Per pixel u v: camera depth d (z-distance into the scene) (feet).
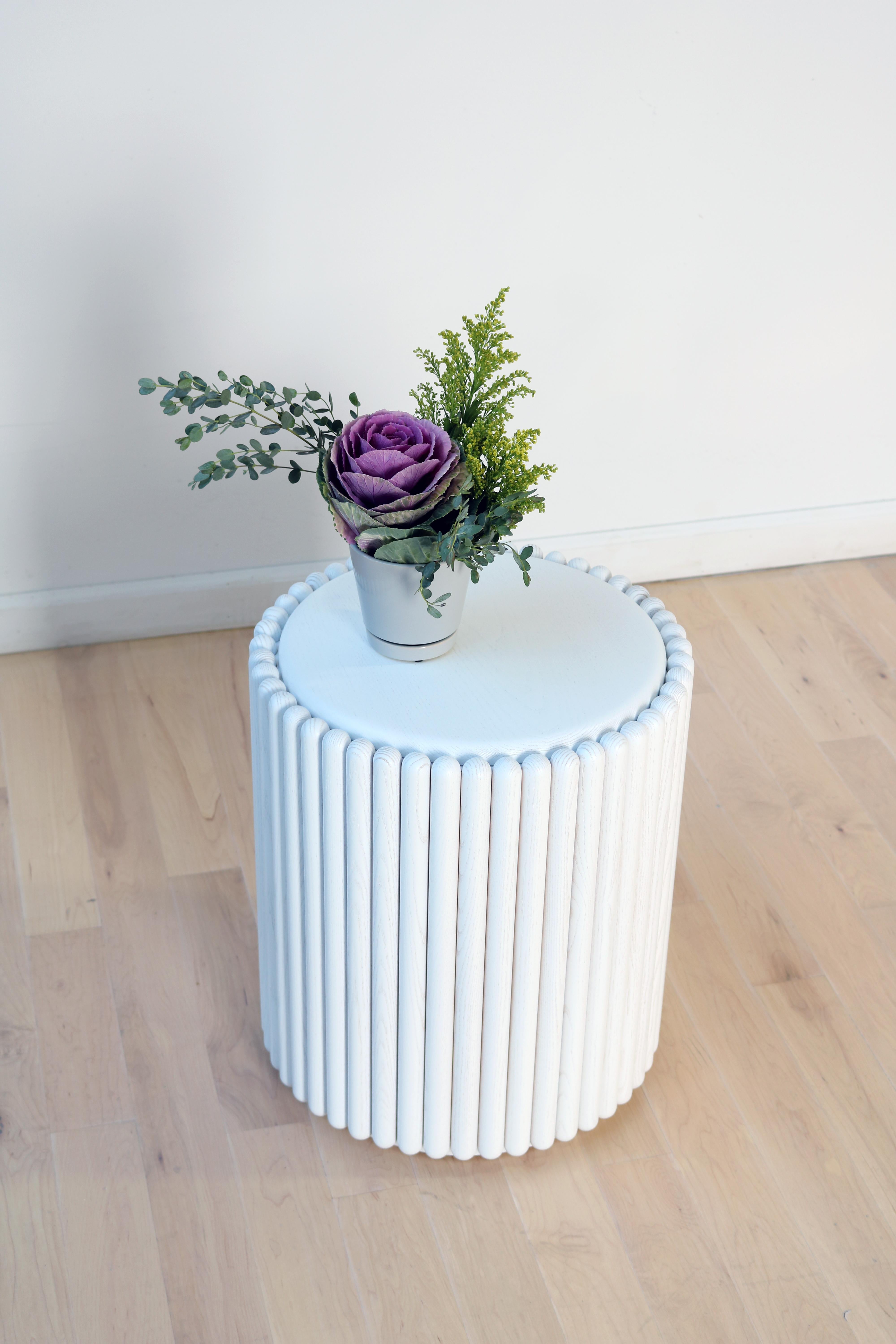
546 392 9.00
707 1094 6.14
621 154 8.23
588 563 5.96
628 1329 5.18
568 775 4.67
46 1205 5.60
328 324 8.41
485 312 8.60
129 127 7.50
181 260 7.97
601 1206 5.64
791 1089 6.18
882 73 8.32
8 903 7.06
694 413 9.34
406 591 4.89
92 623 9.04
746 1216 5.61
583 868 4.92
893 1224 5.59
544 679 5.08
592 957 5.20
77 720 8.38
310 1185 5.71
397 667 5.13
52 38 7.17
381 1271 5.38
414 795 4.68
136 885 7.20
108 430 8.39
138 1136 5.90
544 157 8.13
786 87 8.23
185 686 8.72
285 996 5.66
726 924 7.05
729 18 7.93
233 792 7.85
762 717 8.54
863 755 8.25
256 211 7.91
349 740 4.75
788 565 10.14
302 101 7.63
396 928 5.03
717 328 9.02
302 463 8.82
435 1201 5.65
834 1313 5.25
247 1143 5.89
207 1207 5.61
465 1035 5.24
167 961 6.77
